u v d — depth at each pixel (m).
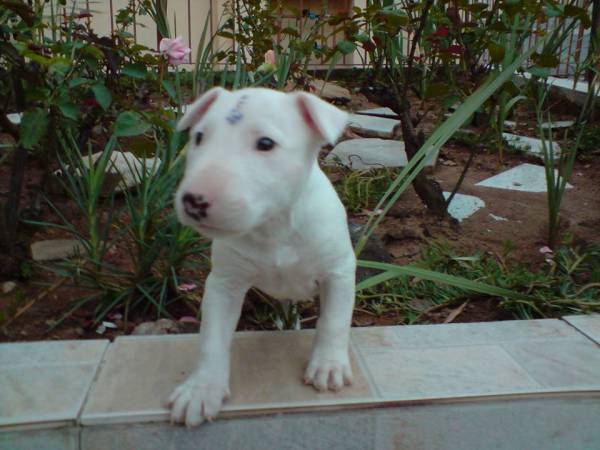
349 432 0.50
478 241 0.87
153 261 0.67
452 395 0.51
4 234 0.72
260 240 0.48
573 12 0.84
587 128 1.39
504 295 0.67
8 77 0.78
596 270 0.76
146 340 0.58
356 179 1.04
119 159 0.97
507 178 1.14
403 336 0.61
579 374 0.54
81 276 0.67
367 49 0.96
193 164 0.41
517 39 1.03
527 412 0.52
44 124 0.68
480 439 0.52
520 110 1.68
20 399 0.49
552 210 0.84
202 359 0.49
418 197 1.00
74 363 0.54
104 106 0.70
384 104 1.02
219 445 0.49
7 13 0.77
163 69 0.90
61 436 0.47
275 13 1.46
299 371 0.54
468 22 0.95
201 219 0.38
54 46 0.75
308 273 0.50
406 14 0.95
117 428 0.47
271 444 0.49
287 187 0.42
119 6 1.86
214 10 2.04
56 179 0.87
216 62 1.13
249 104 0.42
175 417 0.47
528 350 0.59
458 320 0.68
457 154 1.29
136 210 0.76
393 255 0.82
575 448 0.53
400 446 0.51
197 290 0.70
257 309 0.68
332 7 2.13
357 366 0.55
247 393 0.50
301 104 0.43
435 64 1.16
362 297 0.70
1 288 0.69
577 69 1.49
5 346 0.57
